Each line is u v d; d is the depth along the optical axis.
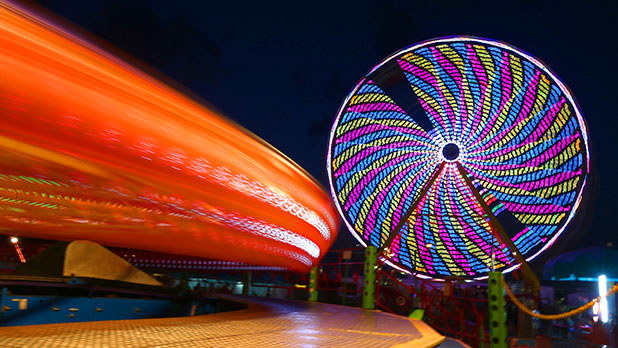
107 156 5.57
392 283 27.28
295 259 11.24
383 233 32.06
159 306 11.15
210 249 7.64
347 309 15.05
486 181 33.06
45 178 4.89
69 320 8.69
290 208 10.23
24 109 4.61
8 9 4.57
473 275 29.03
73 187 5.22
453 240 31.81
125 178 5.84
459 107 34.88
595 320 25.03
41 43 4.86
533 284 21.06
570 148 28.73
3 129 4.44
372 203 32.38
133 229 6.18
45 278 8.78
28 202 5.09
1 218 5.09
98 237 5.82
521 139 32.50
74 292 9.25
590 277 33.09
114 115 5.70
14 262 10.40
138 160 6.04
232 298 15.37
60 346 3.90
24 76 4.64
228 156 7.99
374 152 33.69
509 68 31.81
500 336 11.70
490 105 34.28
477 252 30.52
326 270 22.31
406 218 26.53
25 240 9.97
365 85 31.88
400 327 9.02
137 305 10.42
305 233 11.31
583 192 26.81
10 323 7.66
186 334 5.56
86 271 9.96
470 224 31.86
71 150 5.11
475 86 34.41
